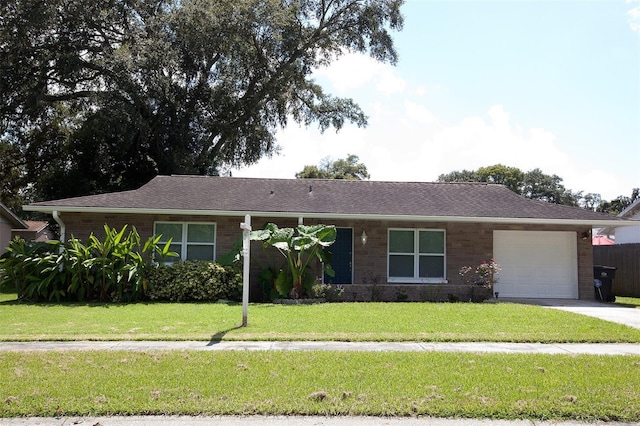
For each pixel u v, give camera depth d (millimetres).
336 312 11945
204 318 11000
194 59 27609
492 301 14945
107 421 4812
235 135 30375
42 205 15305
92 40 26391
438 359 7129
